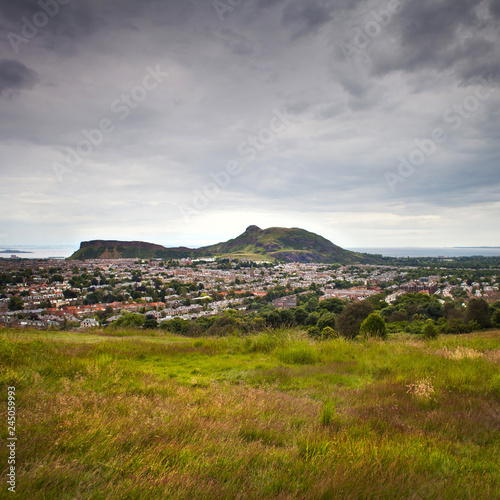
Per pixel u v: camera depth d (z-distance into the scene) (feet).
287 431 14.58
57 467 9.16
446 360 29.30
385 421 15.98
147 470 9.80
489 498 9.57
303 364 32.71
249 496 8.90
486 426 15.78
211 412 15.85
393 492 9.39
